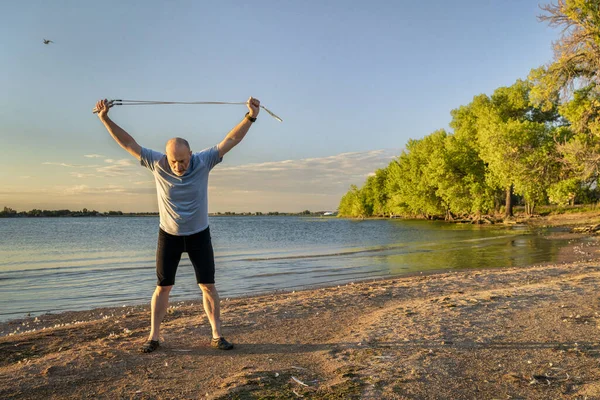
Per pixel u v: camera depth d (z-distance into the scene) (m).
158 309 4.20
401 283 9.55
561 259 15.94
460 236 31.39
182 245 4.12
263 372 3.51
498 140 38.44
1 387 3.22
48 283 12.28
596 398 3.01
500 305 6.11
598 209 45.22
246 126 4.01
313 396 3.04
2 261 18.97
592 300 6.33
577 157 29.08
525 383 3.28
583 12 26.23
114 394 3.11
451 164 53.84
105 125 3.83
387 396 3.04
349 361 3.80
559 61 27.98
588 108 28.64
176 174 3.86
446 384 3.26
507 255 17.88
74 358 3.89
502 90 50.25
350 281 11.93
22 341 4.95
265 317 5.82
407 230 43.84
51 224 104.31
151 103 3.83
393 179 83.06
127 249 26.66
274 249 23.83
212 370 3.61
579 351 4.00
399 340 4.43
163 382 3.33
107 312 8.38
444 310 5.84
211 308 4.30
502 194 59.44
